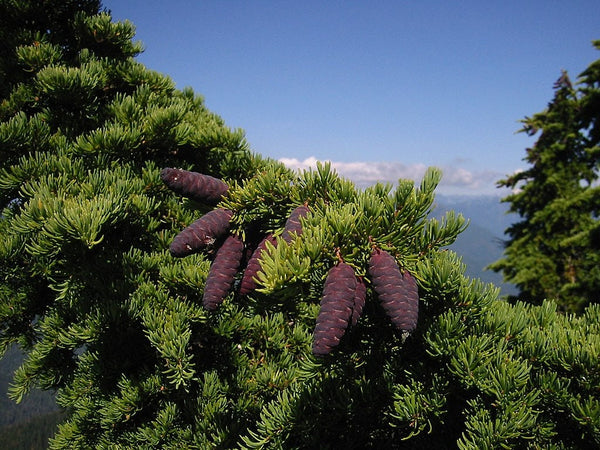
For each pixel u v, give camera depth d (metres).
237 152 4.30
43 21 5.07
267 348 3.58
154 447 3.18
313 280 1.42
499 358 1.51
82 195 2.98
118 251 3.59
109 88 4.99
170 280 3.46
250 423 3.04
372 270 1.08
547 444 1.44
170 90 5.43
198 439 2.98
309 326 3.64
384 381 1.67
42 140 4.07
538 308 1.98
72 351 4.13
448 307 1.60
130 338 3.51
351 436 1.74
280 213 1.36
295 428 1.72
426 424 1.59
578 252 17.00
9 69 4.66
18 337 4.27
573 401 1.41
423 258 1.46
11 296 4.12
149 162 4.13
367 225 1.12
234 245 1.27
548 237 18.17
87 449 3.60
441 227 1.34
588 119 16.62
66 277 3.36
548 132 19.41
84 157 4.00
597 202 16.69
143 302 3.33
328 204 1.31
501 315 1.67
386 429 1.75
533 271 17.69
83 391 3.55
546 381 1.49
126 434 3.31
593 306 1.98
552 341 1.66
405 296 1.02
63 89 4.10
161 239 3.79
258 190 1.30
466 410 1.55
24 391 4.02
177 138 4.21
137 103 4.73
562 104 19.17
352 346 1.75
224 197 1.31
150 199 3.76
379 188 1.34
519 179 20.05
